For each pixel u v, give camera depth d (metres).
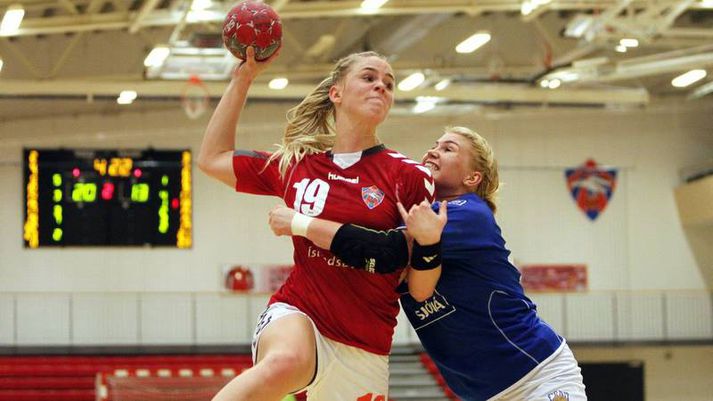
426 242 6.73
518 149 45.00
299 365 6.58
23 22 26.92
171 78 33.84
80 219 41.34
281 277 43.31
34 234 41.12
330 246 6.71
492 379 7.61
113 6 31.77
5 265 41.41
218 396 6.31
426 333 7.73
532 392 7.52
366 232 6.70
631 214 45.62
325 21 36.97
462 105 41.25
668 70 32.12
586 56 37.69
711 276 45.66
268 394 6.42
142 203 41.78
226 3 26.70
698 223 44.78
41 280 41.50
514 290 7.61
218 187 43.12
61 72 37.50
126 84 34.81
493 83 37.12
